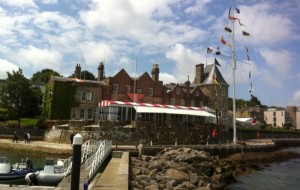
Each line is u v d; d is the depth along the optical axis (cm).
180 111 5609
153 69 6619
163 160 3102
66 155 3731
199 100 7188
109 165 2508
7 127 5422
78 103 5672
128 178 1988
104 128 4397
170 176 2428
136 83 6281
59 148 3809
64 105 5588
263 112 13625
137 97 6181
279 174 3534
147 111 5238
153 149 3641
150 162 3078
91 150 2977
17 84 5694
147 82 6419
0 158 2270
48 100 5791
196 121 6319
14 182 2192
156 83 6538
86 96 5766
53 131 4781
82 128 4425
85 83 5775
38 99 7281
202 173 2978
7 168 2217
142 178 2192
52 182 2106
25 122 6134
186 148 3675
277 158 4784
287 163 4528
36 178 2105
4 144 4344
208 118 6600
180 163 3056
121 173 2080
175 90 6800
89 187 1817
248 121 9456
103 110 5416
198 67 7806
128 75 6209
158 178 2295
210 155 3772
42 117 5969
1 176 2141
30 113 6888
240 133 7944
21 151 4078
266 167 4072
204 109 6303
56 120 5319
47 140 4841
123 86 6112
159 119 5797
